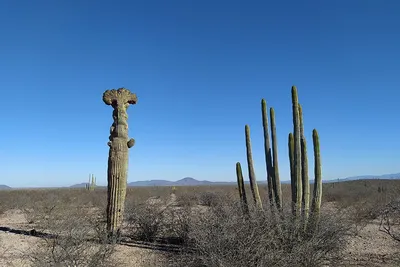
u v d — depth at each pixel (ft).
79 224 23.59
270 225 23.44
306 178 29.37
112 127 35.68
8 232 37.96
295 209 26.96
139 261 26.43
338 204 63.52
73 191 144.46
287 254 22.03
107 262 23.32
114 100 36.11
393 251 30.81
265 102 33.65
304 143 29.73
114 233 32.58
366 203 59.77
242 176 33.12
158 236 34.40
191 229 25.48
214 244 21.26
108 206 33.96
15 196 98.12
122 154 34.65
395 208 39.55
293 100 30.71
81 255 21.26
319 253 24.47
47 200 77.30
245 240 21.36
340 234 26.71
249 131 33.37
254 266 20.86
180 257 24.62
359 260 28.12
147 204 40.19
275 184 31.27
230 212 23.81
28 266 24.13
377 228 40.81
